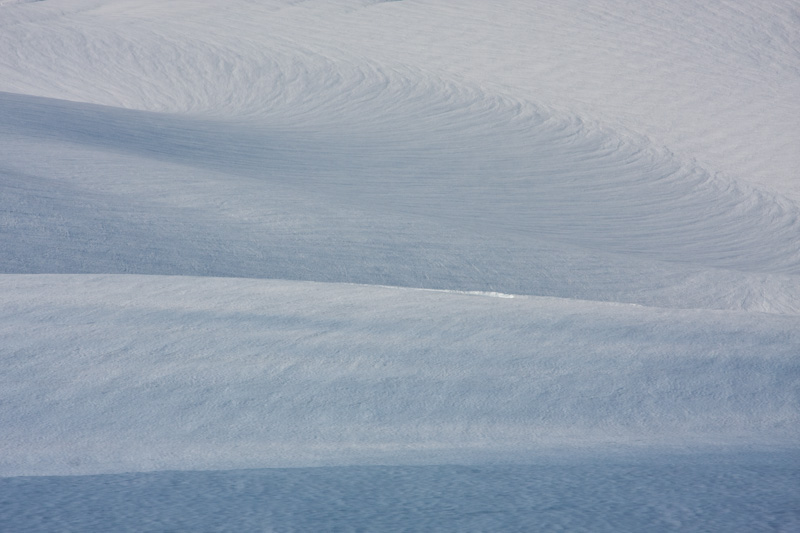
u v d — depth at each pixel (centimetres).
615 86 4459
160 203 1791
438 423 532
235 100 4419
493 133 3822
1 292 826
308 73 4753
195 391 573
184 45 5197
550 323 733
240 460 400
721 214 2833
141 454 450
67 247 1377
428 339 682
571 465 328
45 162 2048
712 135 3784
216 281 918
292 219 1791
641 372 624
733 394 594
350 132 3772
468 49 5069
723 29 5319
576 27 5384
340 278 1439
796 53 4934
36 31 5369
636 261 1819
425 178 3023
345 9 5950
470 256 1664
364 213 1953
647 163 3444
